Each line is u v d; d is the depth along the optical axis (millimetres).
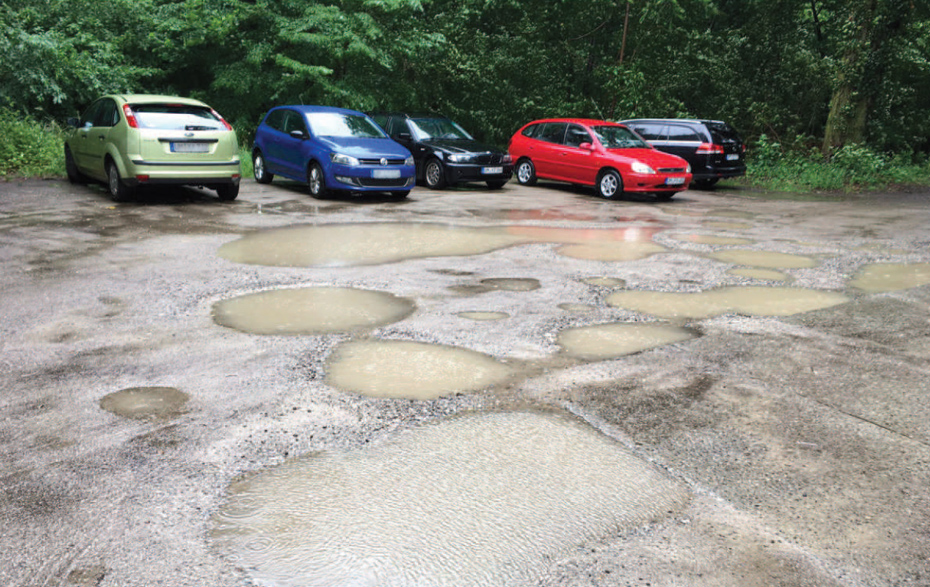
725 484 3389
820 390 4586
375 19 21766
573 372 4793
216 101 22031
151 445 3629
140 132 11242
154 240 8977
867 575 2721
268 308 6141
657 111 23828
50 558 2705
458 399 4289
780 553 2850
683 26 27203
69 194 12562
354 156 13094
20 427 3801
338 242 9250
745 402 4367
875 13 21750
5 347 5047
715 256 9148
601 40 27844
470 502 3162
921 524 3086
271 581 2605
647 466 3541
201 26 20203
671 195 16844
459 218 11828
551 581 2639
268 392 4328
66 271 7277
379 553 2779
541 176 17688
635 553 2822
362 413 4062
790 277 7977
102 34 20266
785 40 27391
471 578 2643
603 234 10688
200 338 5312
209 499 3146
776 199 16641
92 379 4492
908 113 25750
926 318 6340
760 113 25094
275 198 13336
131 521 2963
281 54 20266
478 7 27344
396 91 23422
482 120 25516
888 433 3986
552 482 3355
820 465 3598
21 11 18609
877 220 13023
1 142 15297
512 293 6910
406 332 5559
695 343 5488
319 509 3082
